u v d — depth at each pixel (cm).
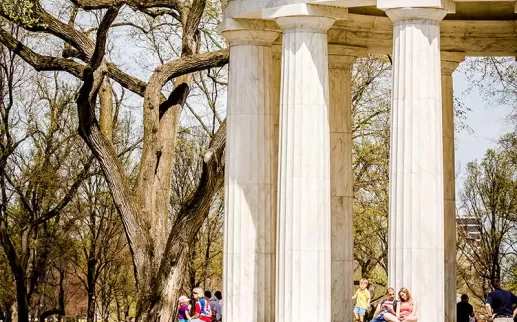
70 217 14388
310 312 6322
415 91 6006
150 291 8688
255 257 6931
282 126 6475
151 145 9031
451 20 7656
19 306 11875
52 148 13450
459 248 15788
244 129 6975
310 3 6353
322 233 6388
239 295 6906
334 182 7706
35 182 12938
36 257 13750
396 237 6006
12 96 12394
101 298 15962
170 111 9400
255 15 6781
